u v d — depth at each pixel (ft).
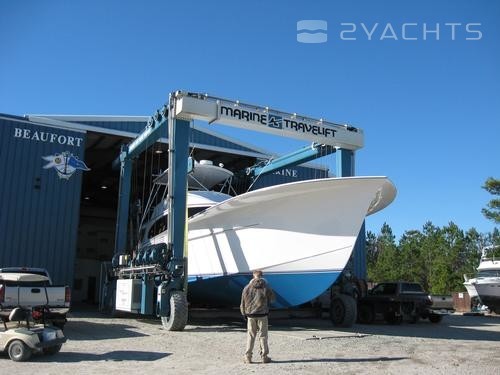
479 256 153.58
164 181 58.75
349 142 50.08
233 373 22.61
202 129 75.20
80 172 64.59
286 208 41.16
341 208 39.45
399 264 173.37
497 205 96.12
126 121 69.62
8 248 59.11
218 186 68.95
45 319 33.42
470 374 22.80
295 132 47.39
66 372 22.13
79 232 107.55
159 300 40.93
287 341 33.40
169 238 41.75
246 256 43.29
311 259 40.52
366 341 34.45
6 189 60.08
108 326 42.86
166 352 28.50
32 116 63.10
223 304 51.11
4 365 23.63
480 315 78.48
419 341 35.37
